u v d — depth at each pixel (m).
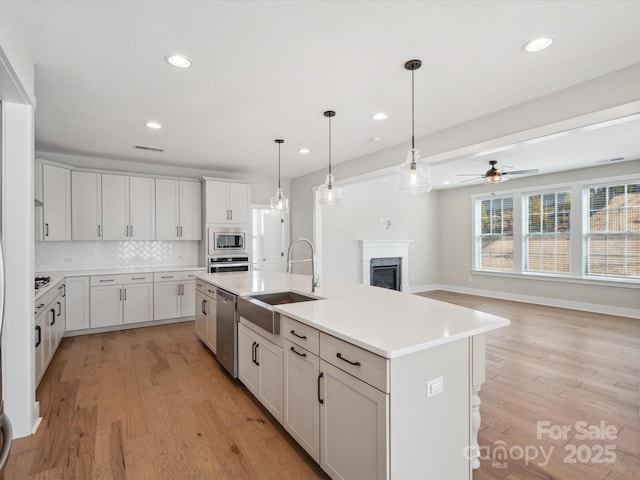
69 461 1.99
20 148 2.17
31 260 2.25
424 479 1.56
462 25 1.95
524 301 6.75
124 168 5.15
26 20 1.85
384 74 2.51
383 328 1.73
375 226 7.26
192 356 3.73
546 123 2.86
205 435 2.25
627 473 1.90
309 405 1.93
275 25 1.94
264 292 2.98
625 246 5.52
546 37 2.06
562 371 3.29
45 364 3.10
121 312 4.71
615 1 1.75
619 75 2.46
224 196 5.53
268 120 3.44
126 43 2.10
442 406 1.62
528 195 6.76
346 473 1.65
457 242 8.02
